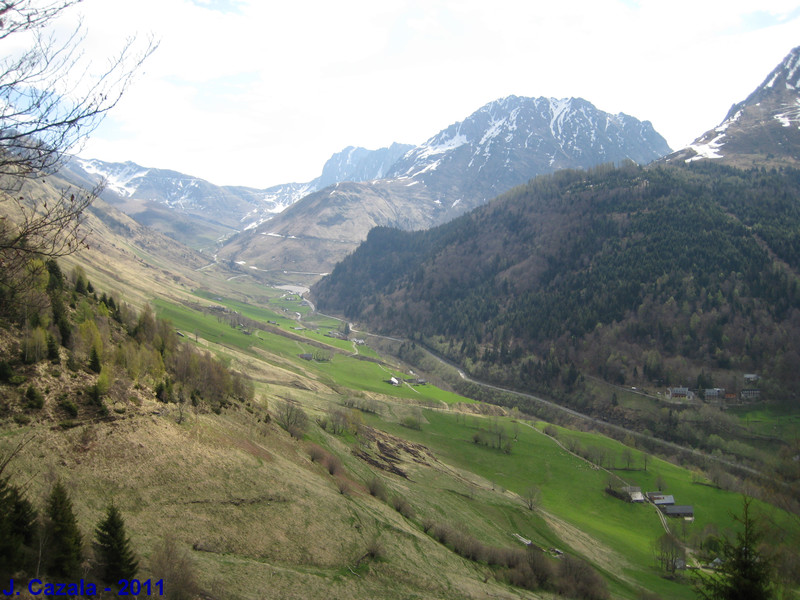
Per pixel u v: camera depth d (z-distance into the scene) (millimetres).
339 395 157000
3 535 32531
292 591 49062
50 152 14484
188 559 45656
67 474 51188
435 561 67875
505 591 66250
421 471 108375
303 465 79250
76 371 67000
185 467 61281
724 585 34594
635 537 102875
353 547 62156
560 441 150375
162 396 73625
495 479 121000
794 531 56594
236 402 91625
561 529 96812
